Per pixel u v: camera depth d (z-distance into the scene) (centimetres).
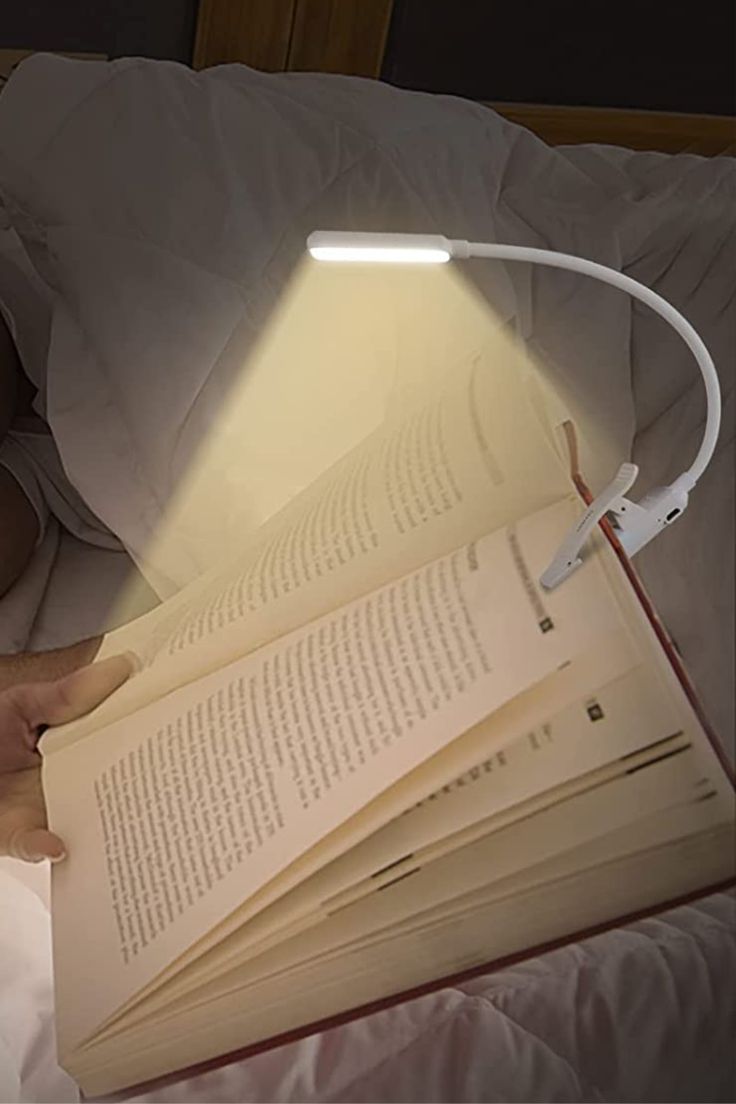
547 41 129
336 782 52
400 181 94
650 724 48
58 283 93
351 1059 60
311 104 99
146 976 52
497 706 50
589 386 87
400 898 51
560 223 96
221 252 89
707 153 139
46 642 88
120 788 61
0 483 90
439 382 73
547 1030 61
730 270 93
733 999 63
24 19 122
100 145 93
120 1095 55
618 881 50
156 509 88
